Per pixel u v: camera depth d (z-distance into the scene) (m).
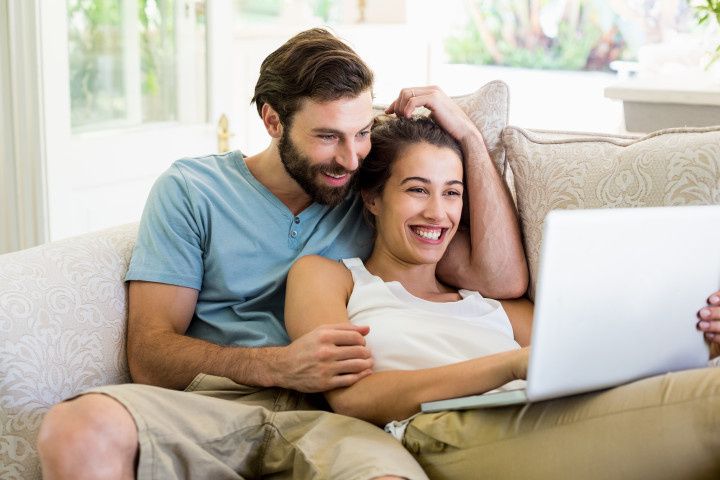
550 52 4.91
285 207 1.80
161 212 1.76
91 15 2.96
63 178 2.90
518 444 1.35
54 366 1.59
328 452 1.40
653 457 1.26
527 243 1.84
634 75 4.68
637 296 1.29
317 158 1.70
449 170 1.73
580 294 1.23
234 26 4.14
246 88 4.13
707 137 1.72
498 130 1.91
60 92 2.85
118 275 1.76
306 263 1.72
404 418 1.48
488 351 1.64
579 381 1.28
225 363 1.61
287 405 1.60
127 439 1.32
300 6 4.45
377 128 1.81
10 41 2.78
